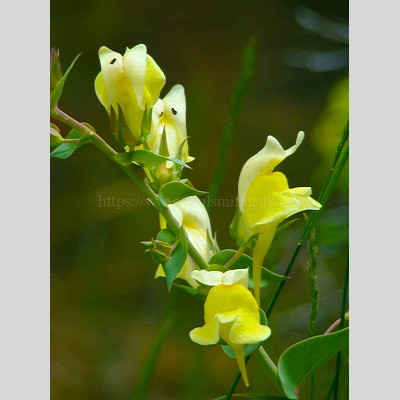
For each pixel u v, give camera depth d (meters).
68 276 0.63
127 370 0.60
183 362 0.60
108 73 0.46
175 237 0.46
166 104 0.48
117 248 0.64
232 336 0.44
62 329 0.62
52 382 0.60
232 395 0.46
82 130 0.46
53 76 0.46
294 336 0.58
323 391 0.56
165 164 0.47
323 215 0.57
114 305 0.62
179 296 0.50
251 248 0.46
